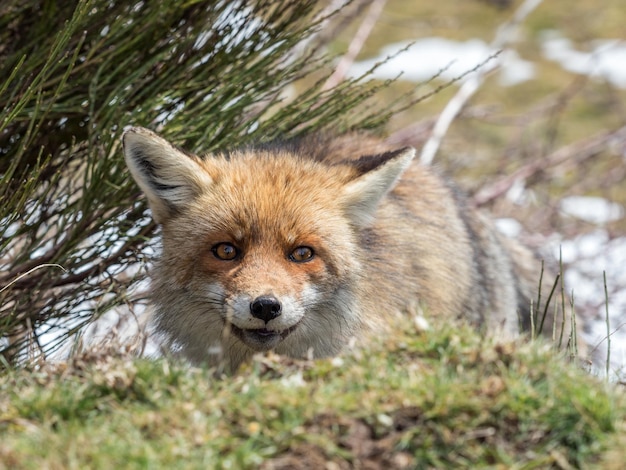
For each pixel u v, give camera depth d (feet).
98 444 20.54
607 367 25.63
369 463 20.42
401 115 81.76
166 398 22.71
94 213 36.09
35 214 37.99
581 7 111.45
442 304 34.65
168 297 31.24
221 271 29.73
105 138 34.06
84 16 33.65
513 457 20.61
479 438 20.93
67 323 35.53
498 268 40.45
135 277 35.27
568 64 98.53
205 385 23.17
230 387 22.84
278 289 28.53
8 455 19.97
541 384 22.24
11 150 35.78
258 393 22.04
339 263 30.86
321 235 30.42
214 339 30.96
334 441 20.72
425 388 21.81
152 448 20.36
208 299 29.91
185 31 36.99
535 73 95.96
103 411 22.36
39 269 35.19
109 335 32.99
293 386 22.45
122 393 23.03
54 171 36.91
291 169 31.91
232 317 28.53
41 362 27.81
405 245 34.14
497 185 62.28
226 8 37.73
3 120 31.81
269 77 37.68
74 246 34.99
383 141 40.37
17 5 35.70
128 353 26.94
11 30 36.19
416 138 61.98
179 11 36.50
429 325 25.23
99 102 35.78
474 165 73.92
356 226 31.91
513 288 41.27
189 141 37.06
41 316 35.27
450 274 35.63
